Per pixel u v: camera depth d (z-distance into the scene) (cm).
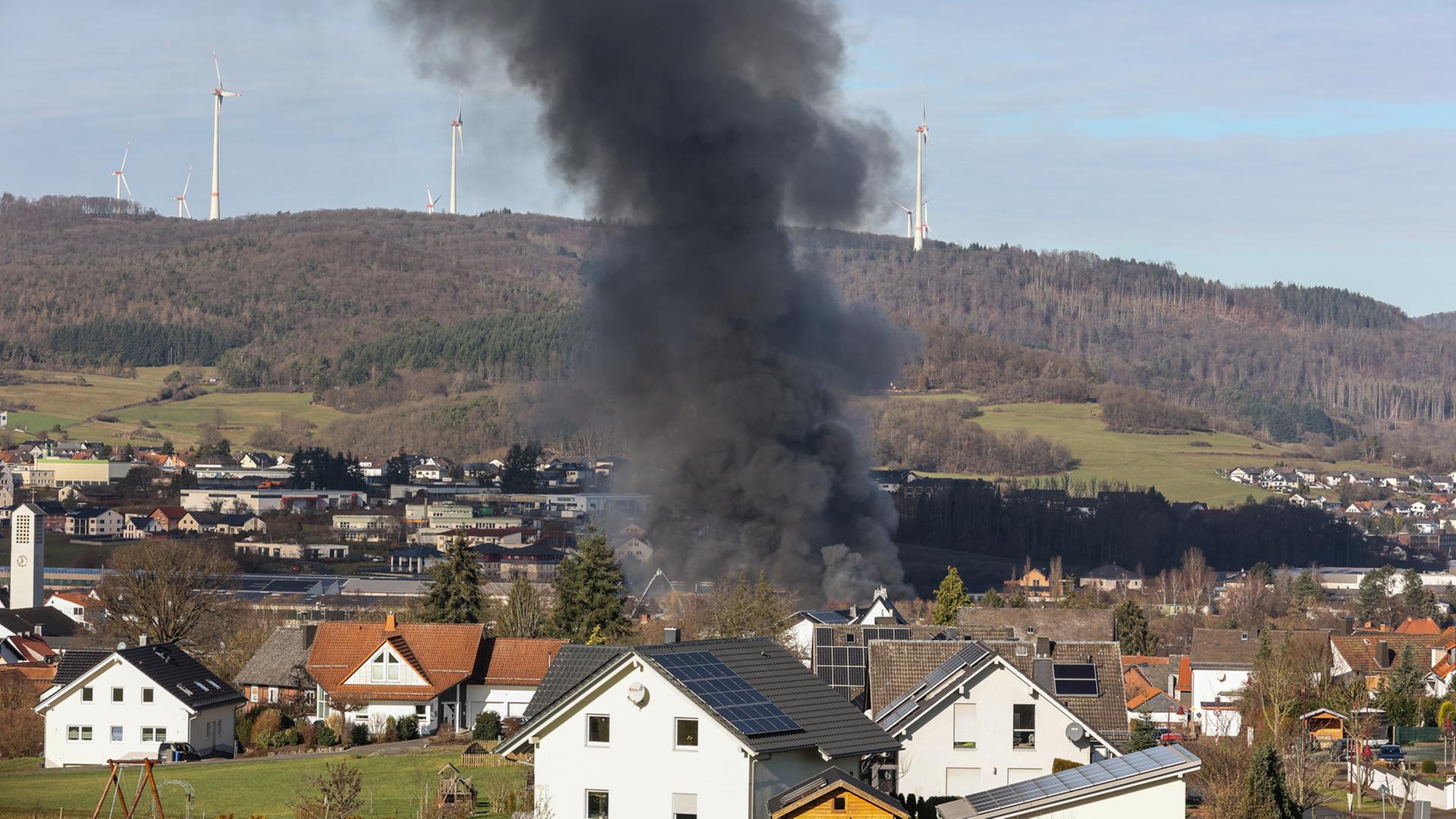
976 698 6412
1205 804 6638
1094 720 6869
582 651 6097
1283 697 9381
